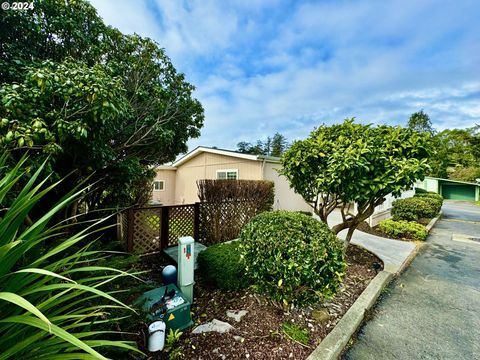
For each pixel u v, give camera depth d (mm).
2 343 837
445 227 6918
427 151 2871
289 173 3562
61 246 1052
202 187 4789
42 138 2008
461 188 20500
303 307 2211
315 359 1558
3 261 847
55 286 788
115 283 1745
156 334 1602
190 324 1946
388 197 8445
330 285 1936
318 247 1890
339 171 2799
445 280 3104
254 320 2016
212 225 4742
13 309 898
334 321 2062
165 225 4160
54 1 2818
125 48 3969
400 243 4781
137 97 4090
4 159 1436
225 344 1706
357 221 3391
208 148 10023
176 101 4922
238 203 5336
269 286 1971
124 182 3953
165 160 5758
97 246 2094
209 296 2520
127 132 3992
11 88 1882
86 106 2150
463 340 1920
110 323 1456
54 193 3266
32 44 2842
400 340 1913
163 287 2211
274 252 1896
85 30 3412
